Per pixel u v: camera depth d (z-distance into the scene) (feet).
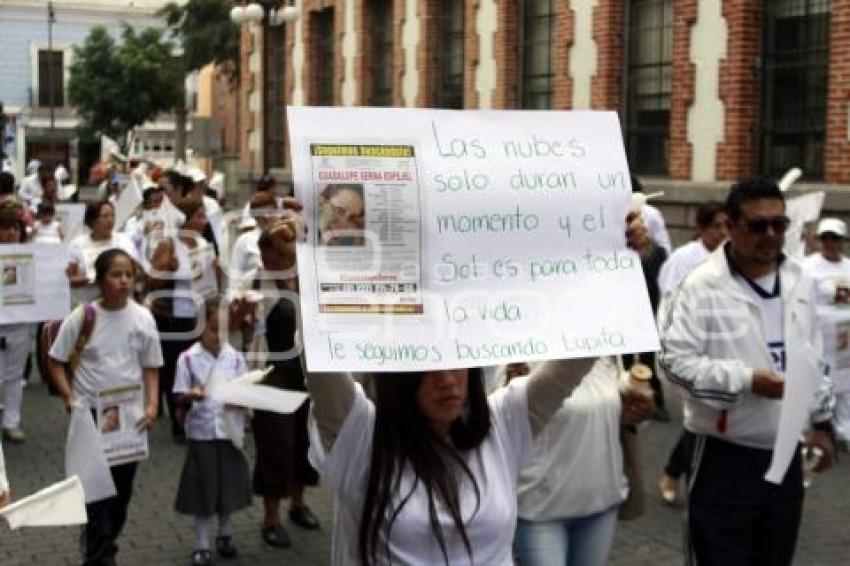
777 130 45.62
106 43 146.41
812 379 13.91
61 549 22.88
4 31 185.37
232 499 22.34
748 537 15.51
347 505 10.86
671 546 23.07
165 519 25.13
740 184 15.55
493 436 11.12
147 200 35.42
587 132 11.29
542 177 11.03
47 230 43.42
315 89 84.43
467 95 64.49
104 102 144.46
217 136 83.66
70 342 20.88
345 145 10.46
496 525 10.67
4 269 30.30
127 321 21.18
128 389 21.03
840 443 30.09
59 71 189.26
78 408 19.70
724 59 46.73
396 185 10.52
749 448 15.31
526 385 11.48
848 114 41.65
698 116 48.49
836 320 28.86
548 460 14.66
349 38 78.33
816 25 43.65
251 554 22.97
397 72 72.08
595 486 14.83
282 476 23.30
